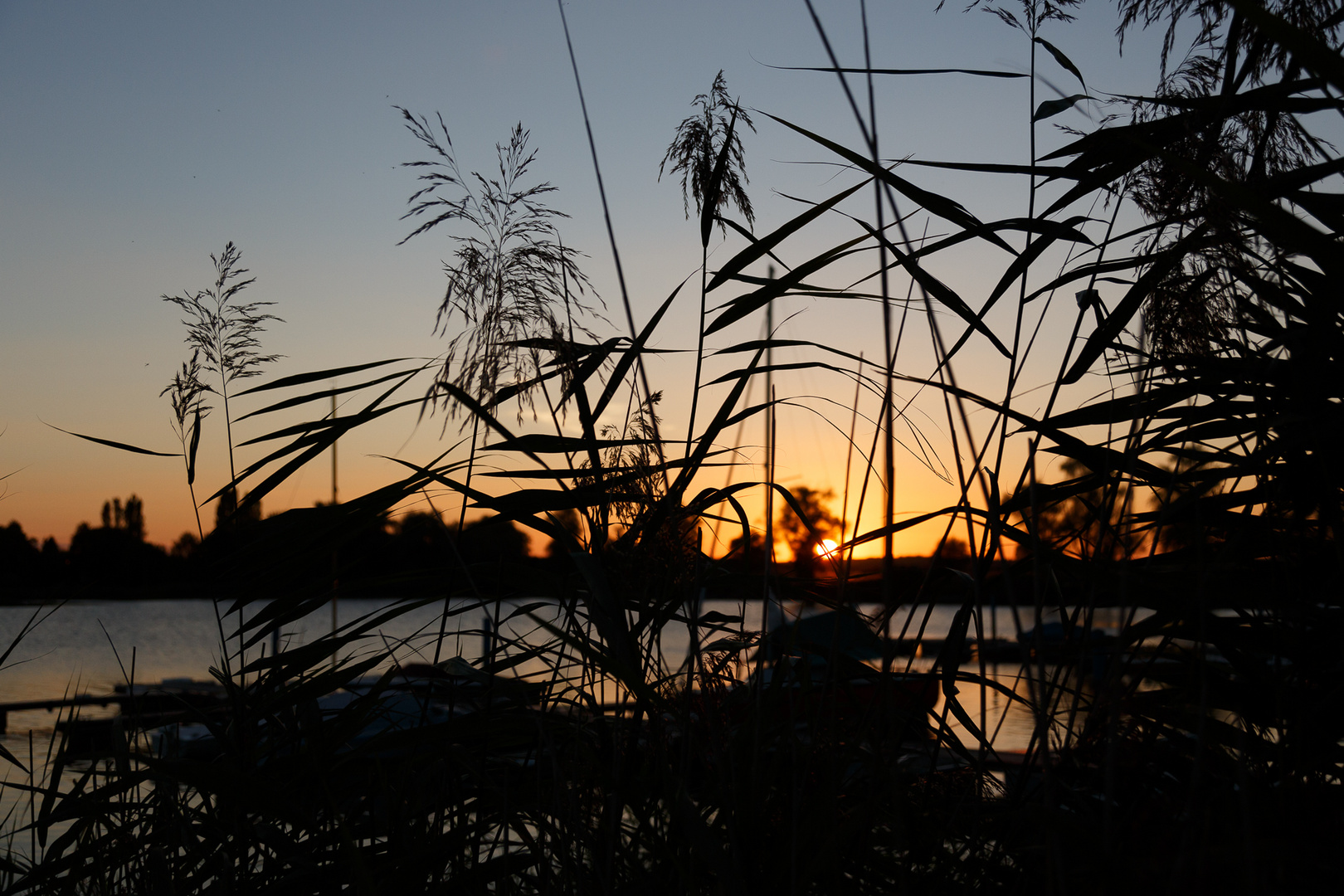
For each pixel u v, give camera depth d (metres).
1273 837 0.99
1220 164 1.24
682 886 1.17
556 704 1.40
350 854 1.12
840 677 1.32
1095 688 1.23
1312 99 1.17
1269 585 1.26
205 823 1.56
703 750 1.32
